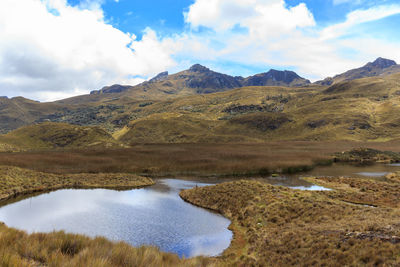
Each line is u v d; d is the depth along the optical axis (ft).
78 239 45.29
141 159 285.43
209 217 108.17
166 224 97.40
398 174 215.72
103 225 94.22
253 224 92.02
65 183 176.45
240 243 79.20
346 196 130.41
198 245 78.59
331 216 82.33
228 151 381.60
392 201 121.08
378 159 338.54
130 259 37.01
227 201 122.93
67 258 32.78
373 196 129.70
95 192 157.38
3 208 116.06
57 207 118.83
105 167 236.22
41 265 32.17
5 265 26.58
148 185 182.19
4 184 150.82
